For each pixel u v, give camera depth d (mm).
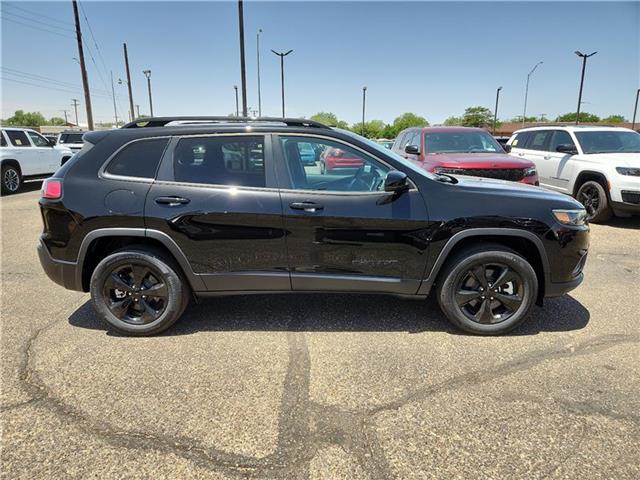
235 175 3514
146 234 3467
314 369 3129
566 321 3928
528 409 2674
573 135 9125
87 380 2996
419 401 2758
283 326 3822
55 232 3559
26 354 3350
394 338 3596
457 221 3430
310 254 3504
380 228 3453
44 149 13844
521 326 3820
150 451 2334
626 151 8695
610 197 7867
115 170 3541
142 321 3621
